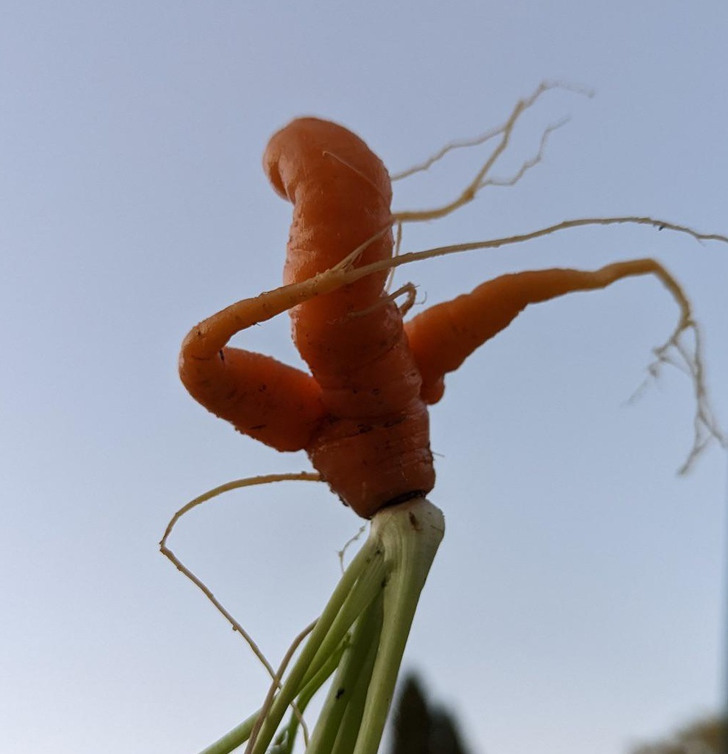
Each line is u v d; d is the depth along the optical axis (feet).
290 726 0.74
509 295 0.75
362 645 0.69
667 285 0.75
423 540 0.70
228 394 0.71
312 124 0.69
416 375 0.73
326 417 0.74
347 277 0.62
